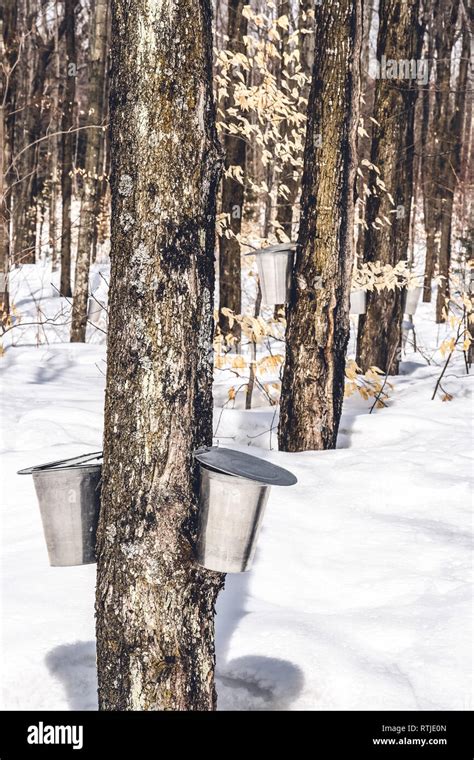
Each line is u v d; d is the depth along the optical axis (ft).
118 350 8.52
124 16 8.42
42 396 26.45
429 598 13.43
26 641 11.71
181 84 8.41
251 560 8.44
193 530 8.55
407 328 40.40
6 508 16.47
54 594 12.99
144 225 8.40
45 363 33.58
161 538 8.41
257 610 13.06
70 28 60.03
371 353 32.55
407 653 11.98
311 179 20.40
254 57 24.89
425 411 25.20
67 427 22.09
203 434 8.73
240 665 11.64
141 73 8.36
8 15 49.90
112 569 8.52
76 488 8.66
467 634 12.27
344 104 20.13
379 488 17.95
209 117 8.65
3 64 40.04
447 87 62.34
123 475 8.46
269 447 22.77
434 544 15.25
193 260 8.55
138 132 8.39
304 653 11.71
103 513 8.63
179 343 8.47
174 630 8.49
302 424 20.90
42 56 67.97
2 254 39.63
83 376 31.37
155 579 8.41
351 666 11.51
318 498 17.43
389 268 27.02
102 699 8.74
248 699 11.26
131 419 8.44
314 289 20.54
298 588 13.92
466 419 24.26
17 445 20.75
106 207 76.89
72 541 8.74
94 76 43.14
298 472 18.67
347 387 24.58
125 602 8.45
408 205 33.47
